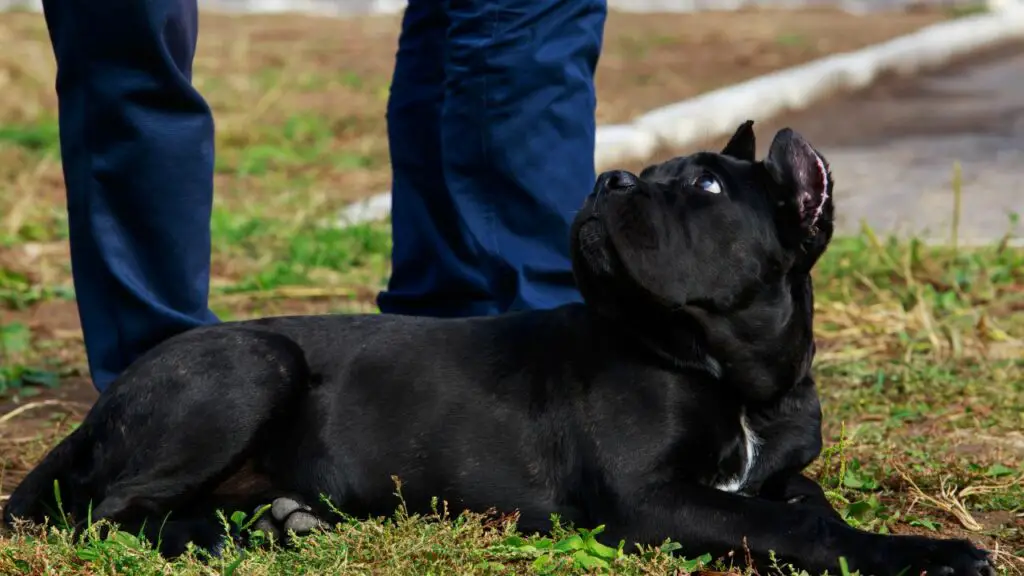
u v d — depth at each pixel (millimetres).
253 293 12734
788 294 6609
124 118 7531
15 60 24688
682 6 47281
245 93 23828
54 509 6793
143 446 6586
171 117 7637
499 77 7980
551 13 8039
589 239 6410
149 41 7406
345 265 13781
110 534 6246
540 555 6070
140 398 6660
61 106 7680
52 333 11555
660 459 6336
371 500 6754
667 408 6398
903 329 11156
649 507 6215
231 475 6676
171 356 6750
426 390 6809
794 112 24422
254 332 6906
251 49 29656
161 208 7676
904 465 7621
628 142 19500
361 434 6797
